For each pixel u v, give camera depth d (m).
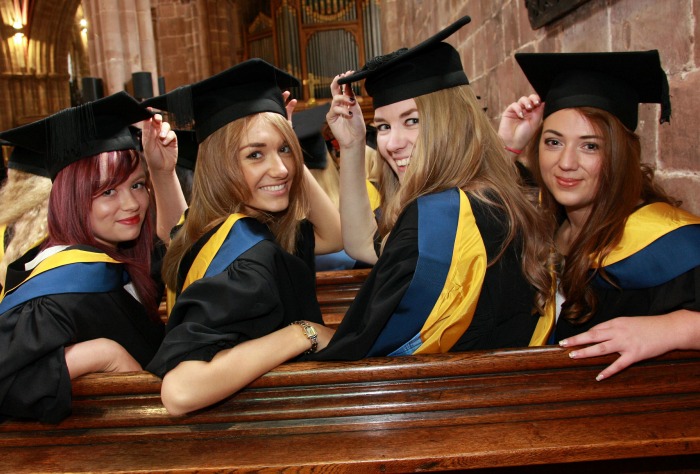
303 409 1.27
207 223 1.55
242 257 1.40
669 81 1.98
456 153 1.45
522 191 1.60
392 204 1.52
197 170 1.59
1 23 18.94
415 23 8.81
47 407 1.28
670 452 1.18
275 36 14.76
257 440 1.27
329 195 3.16
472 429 1.25
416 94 1.49
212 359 1.23
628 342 1.24
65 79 20.70
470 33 5.29
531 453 1.17
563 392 1.26
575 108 1.43
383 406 1.26
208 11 12.83
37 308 1.39
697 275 1.28
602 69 1.45
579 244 1.46
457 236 1.33
